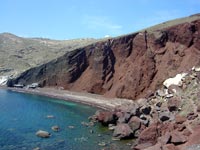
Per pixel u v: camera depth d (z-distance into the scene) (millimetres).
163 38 123250
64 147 61125
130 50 137000
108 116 81312
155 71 118000
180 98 75000
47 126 80188
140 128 70125
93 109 108875
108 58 144875
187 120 62500
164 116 69375
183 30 116812
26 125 80938
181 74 95250
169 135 55344
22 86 189375
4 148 60031
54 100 134125
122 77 132625
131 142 65250
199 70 90188
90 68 155500
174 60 114375
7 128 76812
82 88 151500
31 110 106625
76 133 72938
